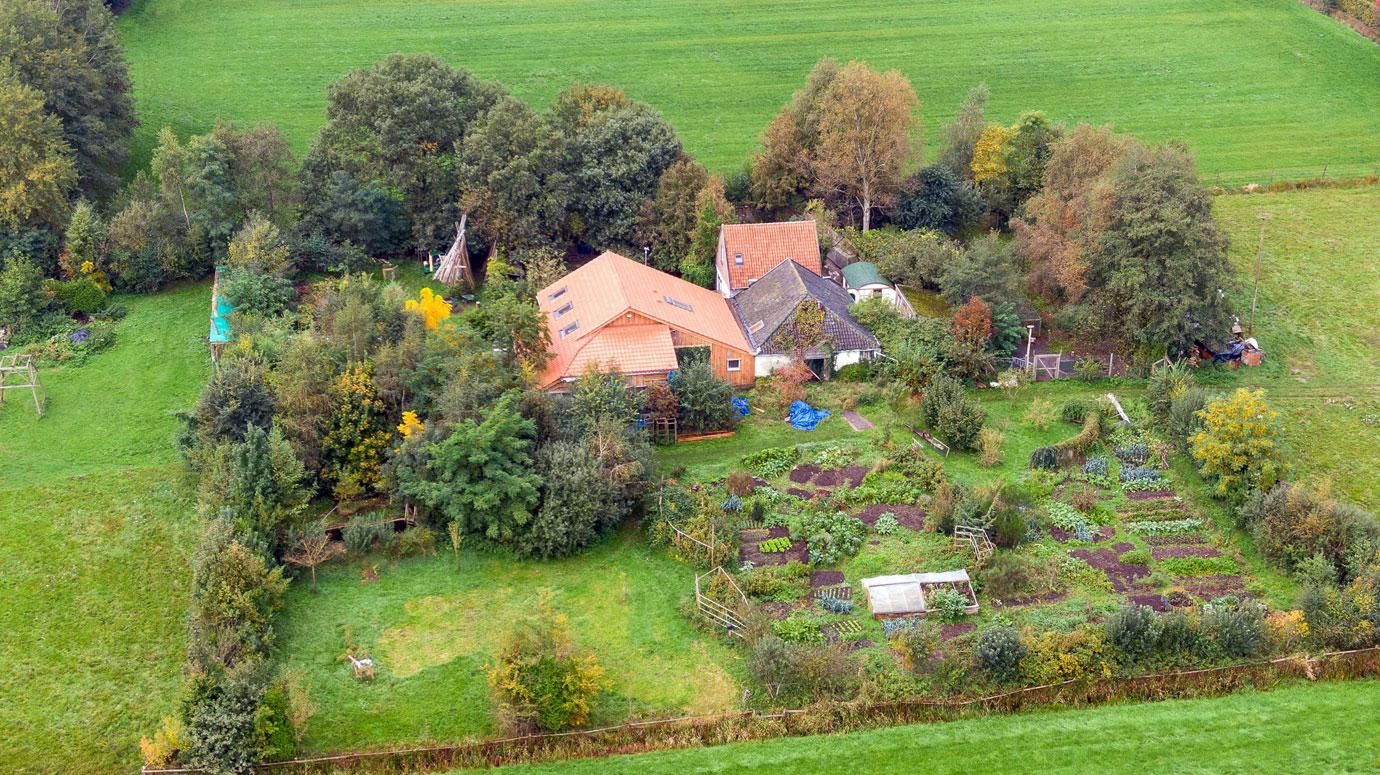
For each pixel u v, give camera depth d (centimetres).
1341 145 10312
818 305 7000
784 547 5547
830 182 8750
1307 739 4497
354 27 11850
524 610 5234
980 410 6322
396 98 8394
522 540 5534
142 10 11781
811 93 8950
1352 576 5103
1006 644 4709
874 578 5206
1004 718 4622
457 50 11562
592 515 5531
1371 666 4806
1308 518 5284
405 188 8388
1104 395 6769
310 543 5366
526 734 4544
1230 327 7156
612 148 8638
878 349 7044
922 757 4444
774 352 6975
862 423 6588
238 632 4744
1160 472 6091
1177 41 12038
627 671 4869
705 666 4891
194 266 8131
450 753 4472
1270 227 8944
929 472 5994
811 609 5153
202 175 7962
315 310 7062
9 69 8000
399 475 5666
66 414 6631
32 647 4984
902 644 4738
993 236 7625
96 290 7750
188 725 4384
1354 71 11531
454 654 4981
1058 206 7531
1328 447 6338
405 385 6041
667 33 12056
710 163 9931
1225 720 4594
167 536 5656
